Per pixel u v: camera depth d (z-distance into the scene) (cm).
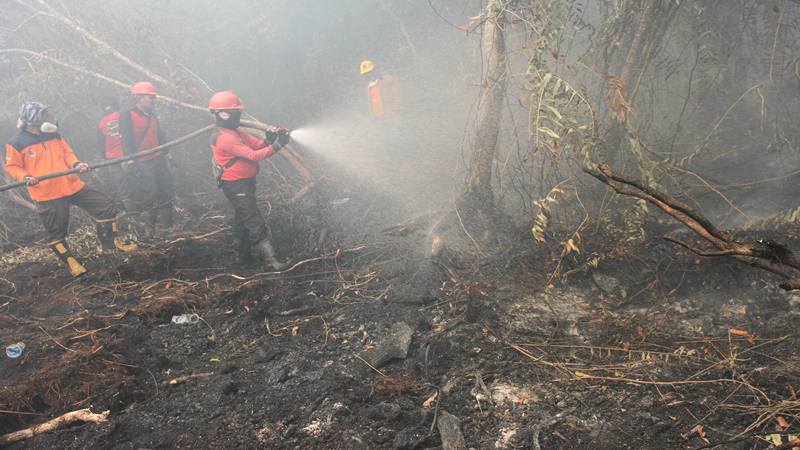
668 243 457
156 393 375
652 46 493
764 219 454
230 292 483
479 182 530
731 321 385
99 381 377
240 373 390
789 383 315
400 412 330
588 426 310
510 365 366
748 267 417
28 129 528
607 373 349
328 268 531
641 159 446
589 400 329
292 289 495
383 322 430
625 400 325
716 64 527
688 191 508
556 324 405
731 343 361
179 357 414
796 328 362
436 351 385
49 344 428
